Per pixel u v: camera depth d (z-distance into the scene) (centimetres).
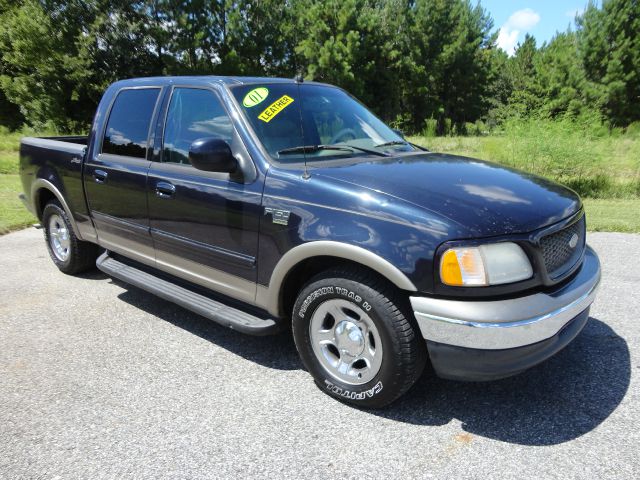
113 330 405
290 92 376
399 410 296
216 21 3788
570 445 263
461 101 5219
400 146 390
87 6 3116
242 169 324
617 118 3272
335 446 265
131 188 402
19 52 3020
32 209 553
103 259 461
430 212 258
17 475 247
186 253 370
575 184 1015
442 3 4597
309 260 302
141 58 3459
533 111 1100
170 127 382
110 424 285
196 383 327
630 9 3144
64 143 501
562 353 358
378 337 274
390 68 4650
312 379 332
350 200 277
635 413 288
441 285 252
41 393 316
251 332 323
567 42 3572
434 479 241
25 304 458
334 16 4256
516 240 257
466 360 254
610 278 502
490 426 280
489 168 341
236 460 255
